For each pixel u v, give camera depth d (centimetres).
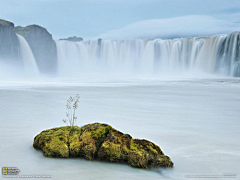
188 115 1023
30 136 663
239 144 618
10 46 5916
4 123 834
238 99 1644
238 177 436
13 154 520
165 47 7694
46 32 7188
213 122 884
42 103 1371
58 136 528
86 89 2467
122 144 489
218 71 6681
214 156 533
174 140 648
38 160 487
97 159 492
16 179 404
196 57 7188
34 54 6881
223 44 6656
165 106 1288
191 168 471
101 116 988
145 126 812
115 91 2245
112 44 8081
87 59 7938
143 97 1739
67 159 495
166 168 464
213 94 2012
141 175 436
